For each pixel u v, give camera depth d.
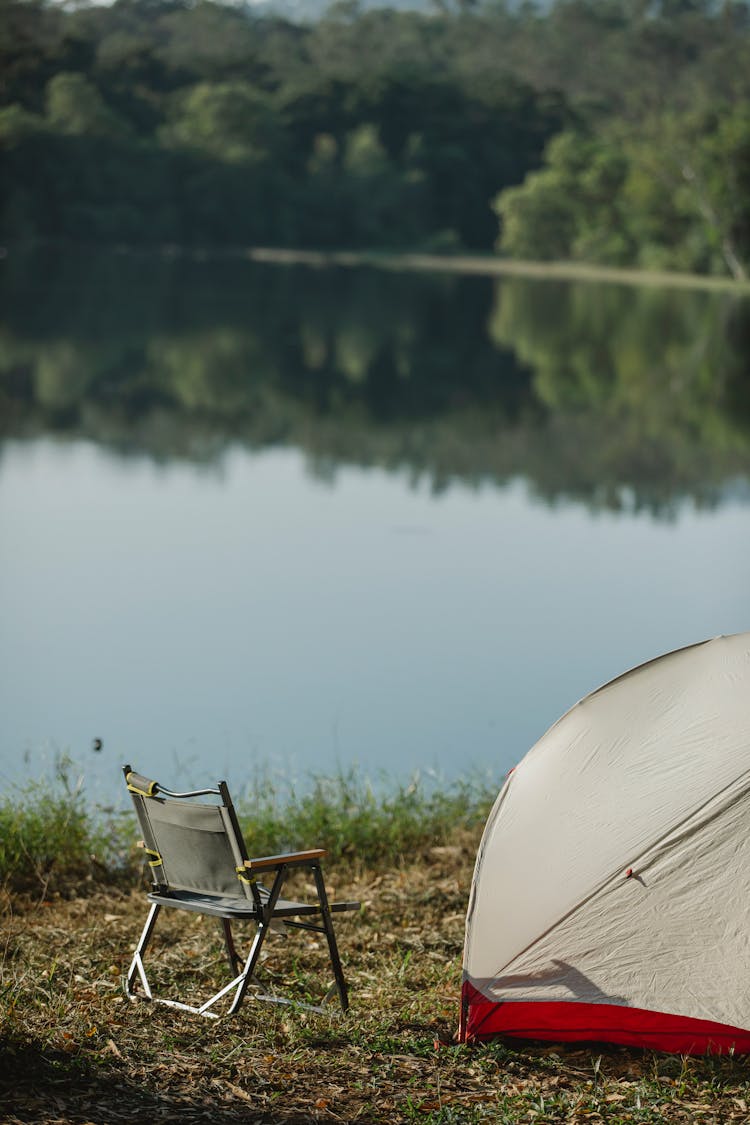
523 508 22.12
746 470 27.12
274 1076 4.56
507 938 4.99
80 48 122.38
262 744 10.13
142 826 5.16
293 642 13.34
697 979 4.76
